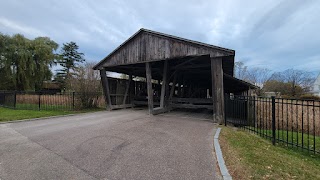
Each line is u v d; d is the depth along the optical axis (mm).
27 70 25484
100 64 12758
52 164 3672
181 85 15547
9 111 11398
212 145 4984
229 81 13344
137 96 14875
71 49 39312
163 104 11703
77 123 7801
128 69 14469
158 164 3729
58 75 38031
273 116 5754
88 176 3203
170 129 6852
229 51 8250
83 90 13086
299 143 6312
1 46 24719
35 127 6996
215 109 8578
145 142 5164
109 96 12688
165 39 10125
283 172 3348
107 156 4113
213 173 3365
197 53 9086
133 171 3410
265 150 4715
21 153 4258
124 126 7219
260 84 34219
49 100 13781
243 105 8516
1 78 24609
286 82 29766
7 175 3209
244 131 7207
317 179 3160
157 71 13789
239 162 3711
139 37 11148
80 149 4531
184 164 3740
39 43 27328
